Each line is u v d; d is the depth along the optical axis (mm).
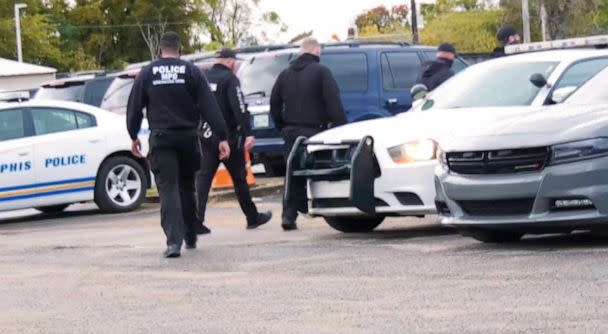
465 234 13547
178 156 14047
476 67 15969
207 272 12438
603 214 12234
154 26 105688
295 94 16328
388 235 15133
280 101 16547
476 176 12867
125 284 11914
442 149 13273
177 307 10477
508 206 12711
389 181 14516
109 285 11898
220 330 9352
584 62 14961
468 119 14492
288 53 24703
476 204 12914
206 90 14062
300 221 17344
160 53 14273
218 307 10352
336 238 15047
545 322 8922
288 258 13156
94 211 22500
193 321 9781
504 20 92562
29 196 20609
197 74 14039
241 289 11211
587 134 12352
